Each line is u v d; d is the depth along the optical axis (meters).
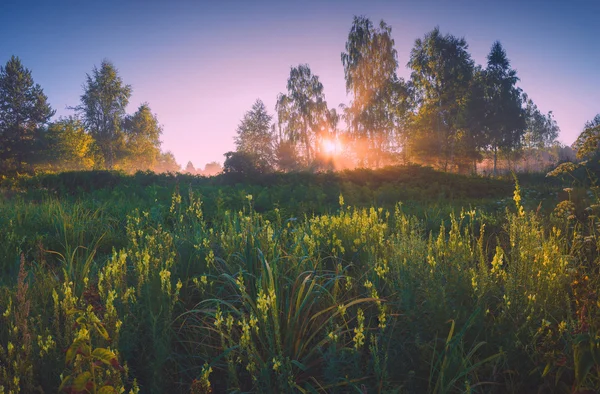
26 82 54.47
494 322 2.50
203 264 3.76
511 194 15.02
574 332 2.35
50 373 2.35
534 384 2.31
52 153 52.41
